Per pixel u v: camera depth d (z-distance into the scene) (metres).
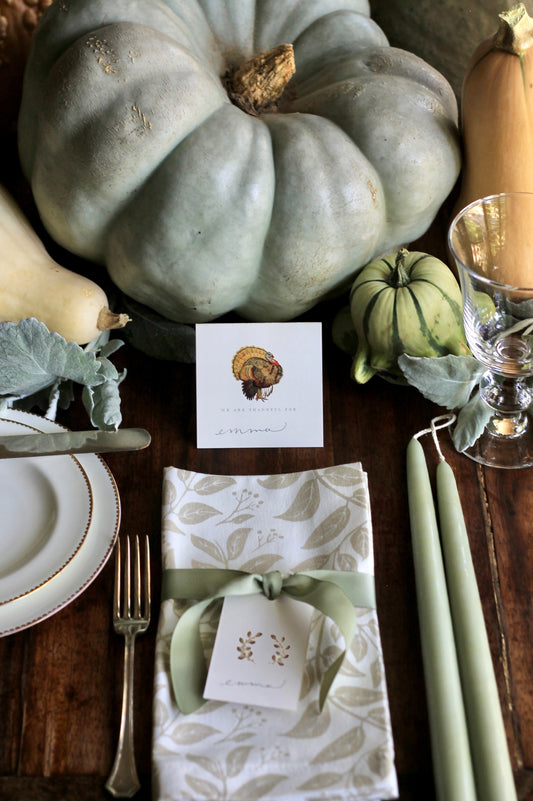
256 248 0.76
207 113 0.74
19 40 0.87
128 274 0.78
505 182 0.82
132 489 0.75
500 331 0.74
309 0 0.85
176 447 0.78
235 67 0.84
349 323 0.83
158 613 0.67
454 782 0.57
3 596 0.62
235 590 0.63
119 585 0.67
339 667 0.60
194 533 0.69
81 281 0.77
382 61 0.82
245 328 0.76
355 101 0.78
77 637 0.66
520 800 0.60
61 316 0.75
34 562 0.64
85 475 0.69
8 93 0.90
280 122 0.77
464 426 0.77
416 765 0.61
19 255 0.76
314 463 0.77
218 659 0.62
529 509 0.74
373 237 0.79
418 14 0.97
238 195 0.73
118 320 0.76
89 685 0.64
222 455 0.77
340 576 0.66
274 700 0.60
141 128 0.72
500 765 0.58
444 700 0.60
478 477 0.76
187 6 0.82
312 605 0.63
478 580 0.70
